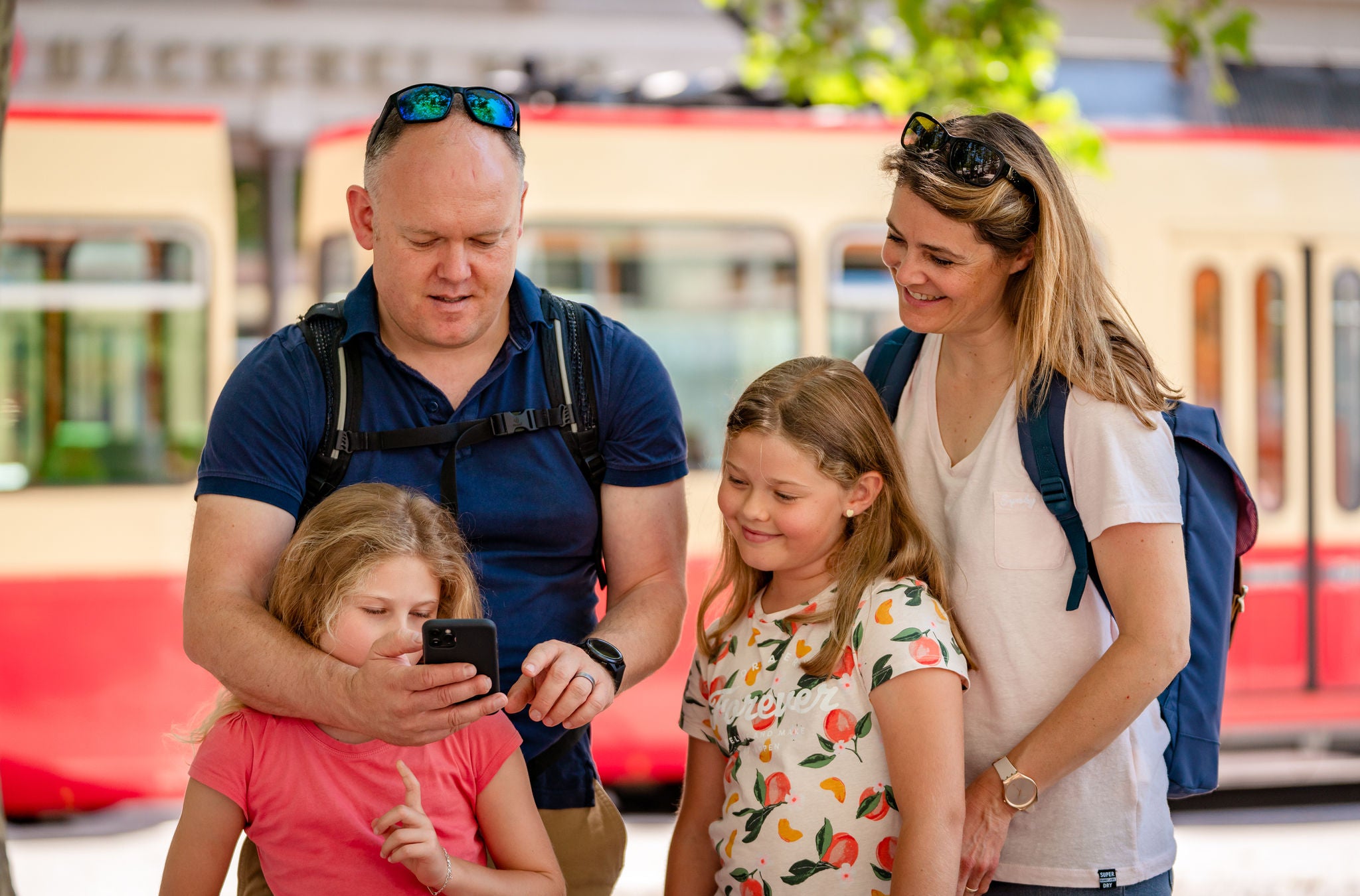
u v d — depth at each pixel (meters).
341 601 2.21
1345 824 6.19
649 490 2.57
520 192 2.37
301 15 11.89
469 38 12.22
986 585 2.37
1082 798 2.33
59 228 5.86
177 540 5.87
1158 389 2.40
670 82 6.63
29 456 5.81
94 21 11.45
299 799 2.20
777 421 2.35
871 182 6.17
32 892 5.17
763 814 2.32
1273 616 6.40
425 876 2.10
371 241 2.46
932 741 2.21
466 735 2.30
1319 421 6.50
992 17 6.29
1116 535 2.26
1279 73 7.91
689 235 6.04
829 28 6.60
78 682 5.75
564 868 2.55
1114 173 6.37
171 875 2.20
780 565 2.38
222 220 5.97
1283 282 6.50
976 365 2.47
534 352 2.51
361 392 2.43
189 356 5.93
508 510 2.46
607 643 2.29
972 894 2.37
